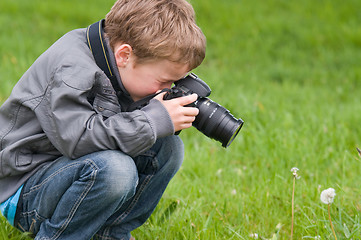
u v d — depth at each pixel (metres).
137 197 2.73
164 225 3.02
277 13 10.40
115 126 2.35
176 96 2.49
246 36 9.42
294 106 5.83
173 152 2.72
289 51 8.93
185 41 2.43
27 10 9.25
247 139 4.45
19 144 2.45
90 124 2.35
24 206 2.54
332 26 9.85
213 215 3.12
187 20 2.51
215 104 2.55
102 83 2.45
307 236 2.78
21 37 7.72
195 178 3.78
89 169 2.34
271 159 4.06
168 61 2.43
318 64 8.58
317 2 10.77
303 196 3.41
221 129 2.51
